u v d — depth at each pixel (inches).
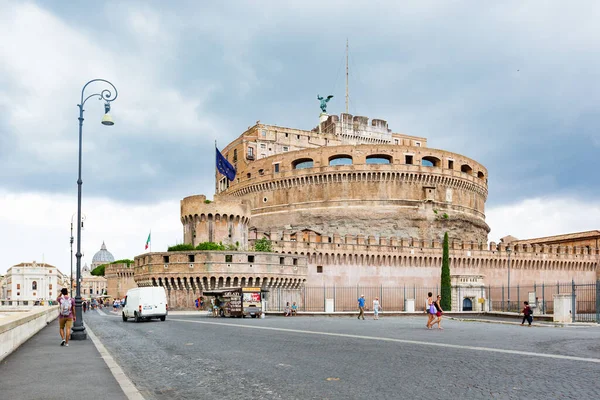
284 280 3417.8
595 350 913.5
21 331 1044.5
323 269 3878.0
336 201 4761.3
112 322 2046.0
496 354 836.6
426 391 547.8
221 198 3809.1
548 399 510.3
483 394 532.4
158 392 570.9
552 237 5920.3
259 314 2389.3
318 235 4092.0
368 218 4675.2
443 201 4913.9
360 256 4001.0
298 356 820.6
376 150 4857.3
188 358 826.2
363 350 891.4
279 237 3848.4
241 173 5413.4
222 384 606.2
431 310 1483.8
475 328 1520.7
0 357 775.7
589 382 595.2
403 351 875.4
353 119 5930.1
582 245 5570.9
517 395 527.8
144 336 1256.8
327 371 674.8
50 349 945.5
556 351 890.7
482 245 4468.5
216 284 3225.9
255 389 573.6
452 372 660.7
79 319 1161.4
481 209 5428.2
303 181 4872.0
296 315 2613.2
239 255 3265.3
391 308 4050.2
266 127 5502.0
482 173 5506.9
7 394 525.7
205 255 3221.0
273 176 4997.5
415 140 6392.7
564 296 1859.0
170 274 3257.9
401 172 4773.6
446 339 1107.3
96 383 586.6
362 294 3971.5
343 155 4877.0
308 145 5649.6
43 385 574.9
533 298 3811.5
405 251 4158.5
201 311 3213.6
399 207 4739.2
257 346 974.4
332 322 1857.8
